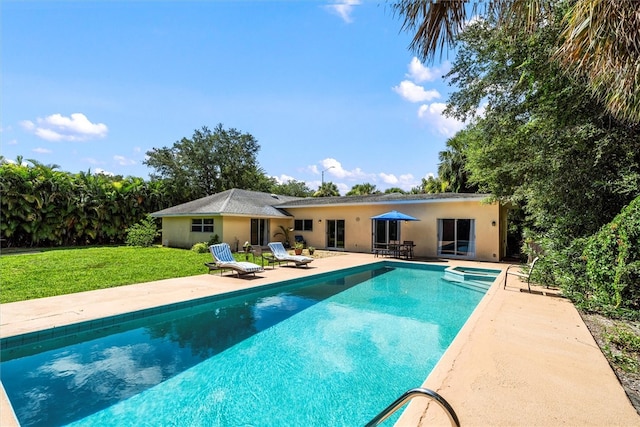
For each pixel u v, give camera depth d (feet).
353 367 17.02
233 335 21.53
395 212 59.88
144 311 23.35
